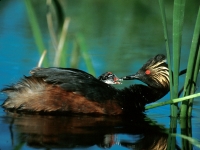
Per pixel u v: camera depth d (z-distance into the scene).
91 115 13.48
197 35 12.54
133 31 22.84
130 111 13.93
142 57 19.06
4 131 11.53
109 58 18.78
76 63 15.59
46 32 21.55
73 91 13.44
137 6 26.66
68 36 21.12
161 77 14.64
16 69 17.00
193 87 13.20
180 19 12.32
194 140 11.09
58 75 13.51
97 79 14.07
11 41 20.27
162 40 21.62
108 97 13.70
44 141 10.89
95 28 22.80
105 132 11.87
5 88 13.77
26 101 13.36
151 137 11.66
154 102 15.07
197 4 25.81
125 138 11.52
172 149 11.00
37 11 24.45
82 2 26.97
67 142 10.92
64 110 13.44
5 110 13.41
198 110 14.17
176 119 13.34
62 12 13.99
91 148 10.64
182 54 19.47
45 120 12.67
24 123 12.29
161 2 12.25
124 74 17.05
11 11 24.44
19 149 10.33
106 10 25.86
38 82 13.48
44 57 14.53
